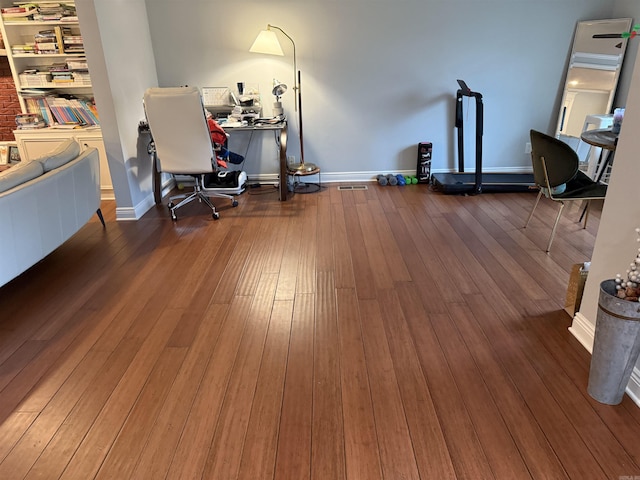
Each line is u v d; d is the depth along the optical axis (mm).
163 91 3250
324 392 1832
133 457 1557
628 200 1742
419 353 2057
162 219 3826
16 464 1537
